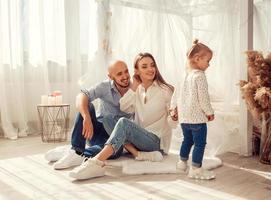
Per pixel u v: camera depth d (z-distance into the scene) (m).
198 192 1.59
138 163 1.98
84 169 1.76
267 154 2.07
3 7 3.01
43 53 3.19
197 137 1.79
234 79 2.27
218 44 2.29
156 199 1.50
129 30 2.58
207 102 1.75
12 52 3.08
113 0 2.61
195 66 1.81
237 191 1.60
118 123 1.88
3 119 3.04
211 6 2.30
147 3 2.47
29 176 1.86
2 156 2.32
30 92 3.23
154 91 2.10
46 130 3.14
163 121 2.13
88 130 1.94
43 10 3.19
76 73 3.42
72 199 1.52
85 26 3.39
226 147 2.33
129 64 2.55
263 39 2.31
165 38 2.42
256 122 2.27
